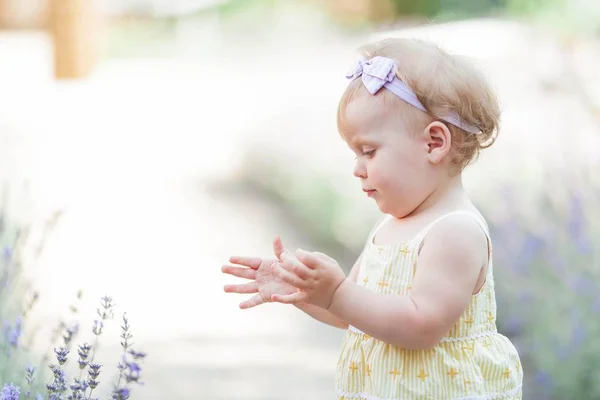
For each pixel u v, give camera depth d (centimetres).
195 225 1302
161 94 2647
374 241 343
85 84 2611
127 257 1078
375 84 322
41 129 2120
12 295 545
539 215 707
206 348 762
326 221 1177
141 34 3850
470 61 333
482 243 319
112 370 658
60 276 958
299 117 1733
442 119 321
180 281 986
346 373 335
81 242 1133
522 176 869
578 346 595
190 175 1716
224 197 1538
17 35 3812
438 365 318
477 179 912
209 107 2434
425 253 317
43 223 1157
